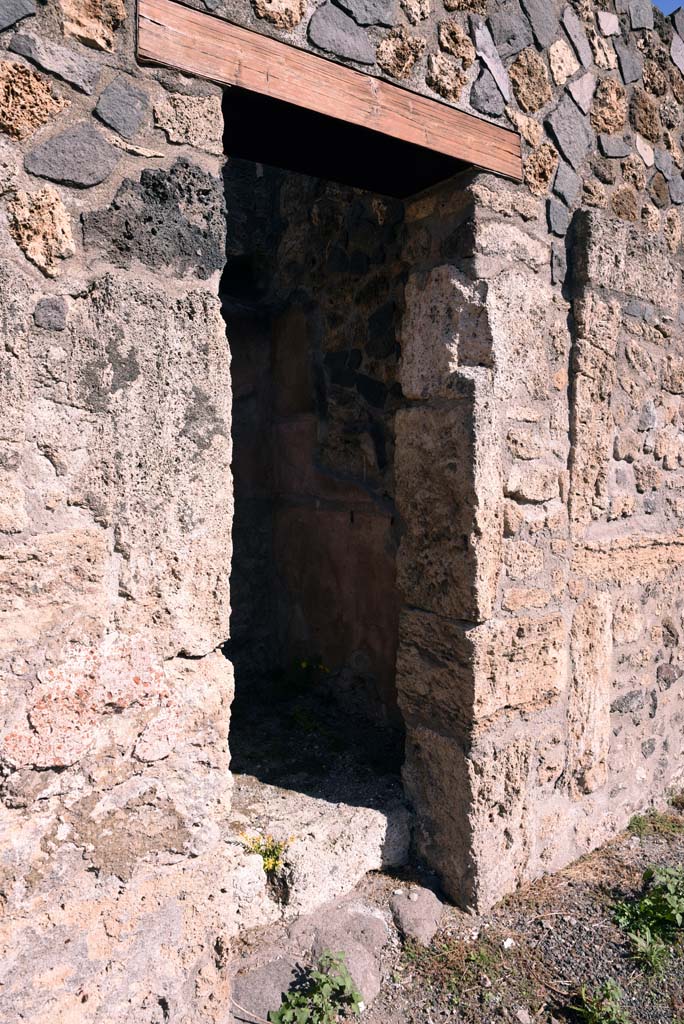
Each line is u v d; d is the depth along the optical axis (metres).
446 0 2.20
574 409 2.65
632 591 3.01
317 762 3.04
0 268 1.50
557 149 2.55
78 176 1.59
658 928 2.44
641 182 2.88
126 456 1.66
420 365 2.53
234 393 3.89
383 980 2.20
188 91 1.72
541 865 2.69
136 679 1.70
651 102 2.93
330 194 3.38
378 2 2.04
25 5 1.52
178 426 1.72
